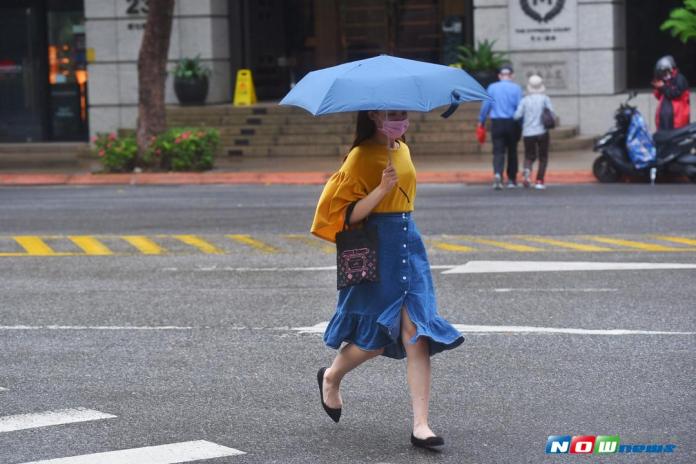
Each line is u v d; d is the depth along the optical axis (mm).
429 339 14922
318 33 72438
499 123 44562
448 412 16469
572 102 61312
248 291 25312
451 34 69875
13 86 69875
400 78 13938
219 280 26672
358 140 14898
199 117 62875
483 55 60500
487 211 38000
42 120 69812
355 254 14781
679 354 19250
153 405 17031
